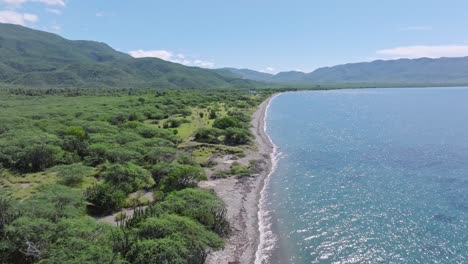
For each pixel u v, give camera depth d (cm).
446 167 5075
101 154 4878
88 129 6450
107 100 13238
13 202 2691
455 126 9062
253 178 4653
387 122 10081
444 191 4062
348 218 3378
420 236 2980
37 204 2636
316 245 2877
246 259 2650
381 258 2653
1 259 2106
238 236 2988
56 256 1984
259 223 3312
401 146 6612
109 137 5753
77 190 3397
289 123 10100
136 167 4059
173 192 3266
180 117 9494
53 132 5912
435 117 11125
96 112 9000
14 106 11025
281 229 3178
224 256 2645
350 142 7100
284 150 6469
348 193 4078
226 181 4438
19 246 2175
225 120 7562
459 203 3678
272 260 2658
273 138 7725
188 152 5562
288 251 2794
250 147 6325
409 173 4819
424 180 4491
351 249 2798
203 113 10688
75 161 4794
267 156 5916
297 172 5003
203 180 4388
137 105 11456
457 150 6175
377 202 3772
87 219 2509
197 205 2995
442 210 3509
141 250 2095
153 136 6294
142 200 3481
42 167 4456
